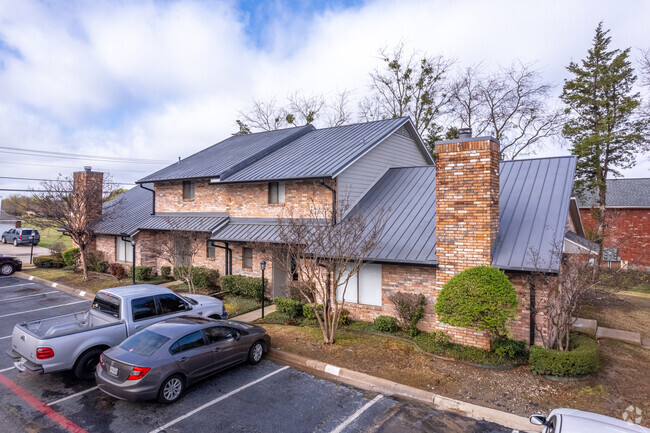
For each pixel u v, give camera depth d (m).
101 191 23.80
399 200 14.88
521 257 10.02
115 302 9.77
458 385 8.45
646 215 29.52
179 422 7.15
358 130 19.53
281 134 22.53
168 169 23.03
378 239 12.58
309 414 7.45
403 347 10.70
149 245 21.78
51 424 7.08
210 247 19.44
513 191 12.83
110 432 6.82
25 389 8.55
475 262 10.25
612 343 11.27
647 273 24.53
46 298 17.84
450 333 10.73
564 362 8.55
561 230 10.59
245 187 17.91
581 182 26.97
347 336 11.69
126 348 7.95
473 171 10.30
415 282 11.89
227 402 7.93
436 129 31.67
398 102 33.56
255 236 15.91
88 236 21.75
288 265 13.32
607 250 29.80
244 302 15.80
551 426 5.21
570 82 26.56
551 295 9.87
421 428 6.95
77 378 9.10
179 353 8.02
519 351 9.66
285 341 11.31
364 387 8.66
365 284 13.02
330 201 14.84
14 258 24.48
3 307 16.19
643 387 8.34
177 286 19.00
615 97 25.59
